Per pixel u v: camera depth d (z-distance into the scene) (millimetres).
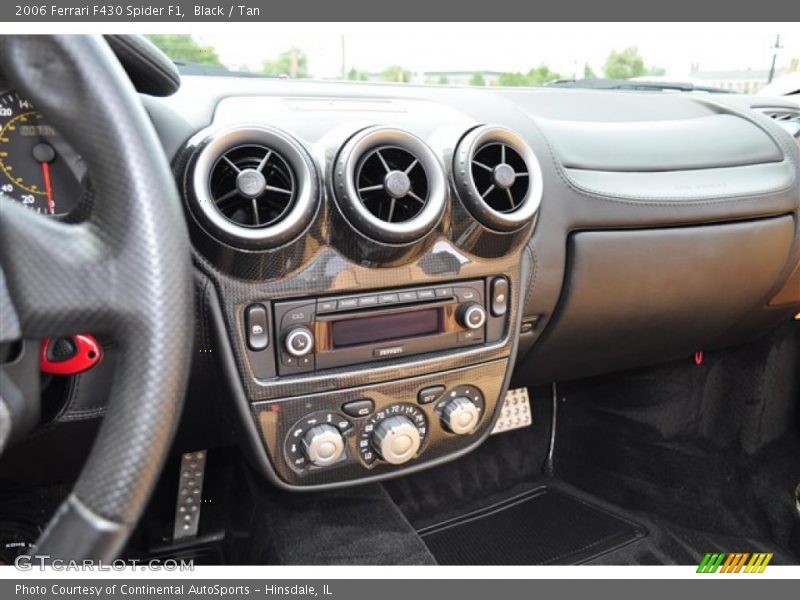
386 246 789
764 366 1432
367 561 1039
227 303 786
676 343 1317
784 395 1465
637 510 1451
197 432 977
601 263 1068
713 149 1214
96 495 477
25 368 537
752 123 1307
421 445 934
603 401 1581
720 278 1180
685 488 1456
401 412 902
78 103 488
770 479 1376
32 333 494
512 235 893
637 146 1157
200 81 926
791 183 1217
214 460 1315
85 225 496
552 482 1564
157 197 493
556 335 1130
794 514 1293
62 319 487
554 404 1589
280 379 826
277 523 1139
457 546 1327
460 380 931
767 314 1332
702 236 1131
